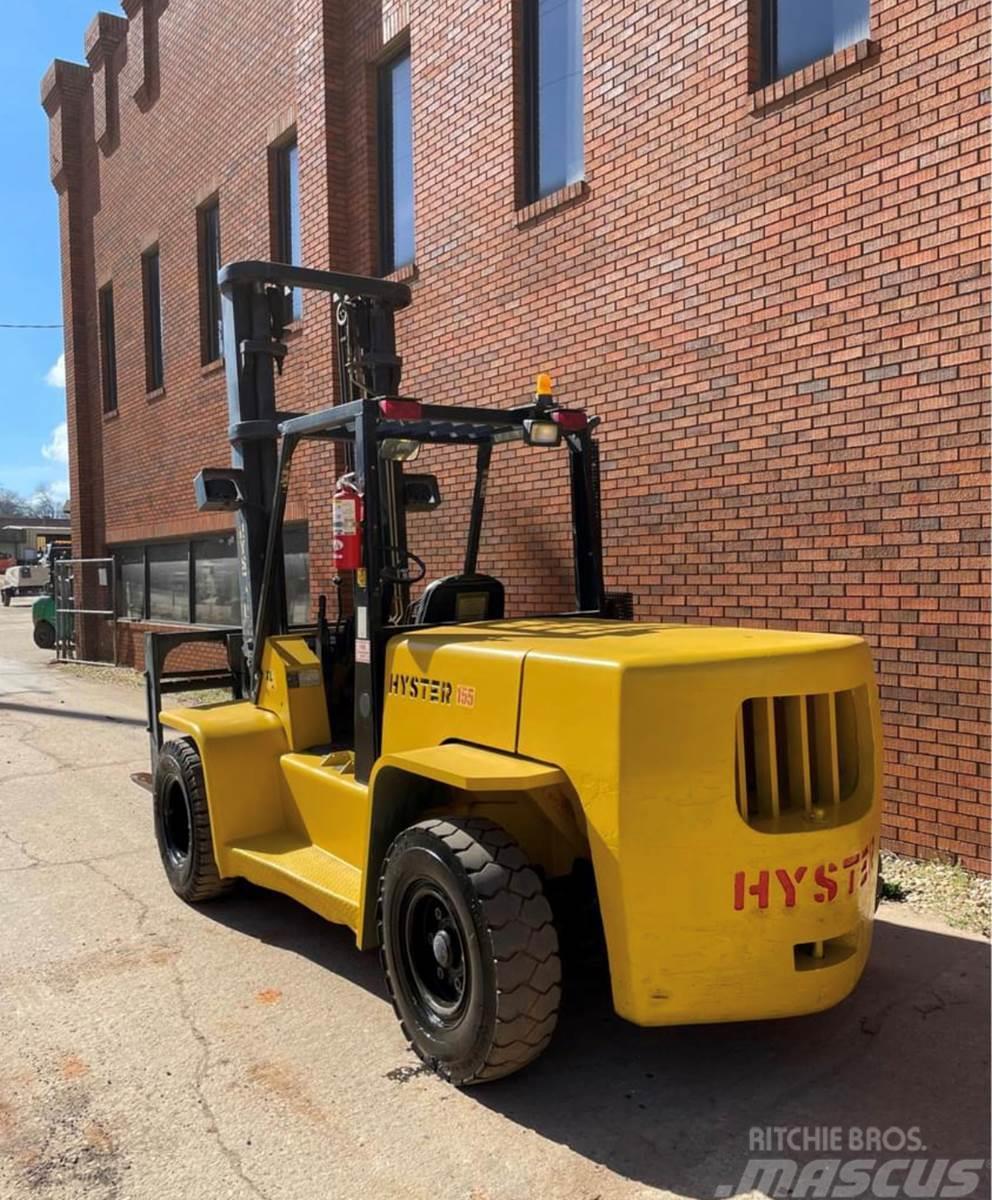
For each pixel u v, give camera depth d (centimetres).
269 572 501
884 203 515
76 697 1259
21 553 7050
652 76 641
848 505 538
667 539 645
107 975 423
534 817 365
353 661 506
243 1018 383
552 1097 324
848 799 325
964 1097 321
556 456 714
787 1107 317
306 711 489
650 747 292
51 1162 293
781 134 563
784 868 299
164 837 538
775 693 304
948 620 497
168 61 1310
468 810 369
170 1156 295
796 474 564
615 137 670
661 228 640
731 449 600
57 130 1662
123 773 813
